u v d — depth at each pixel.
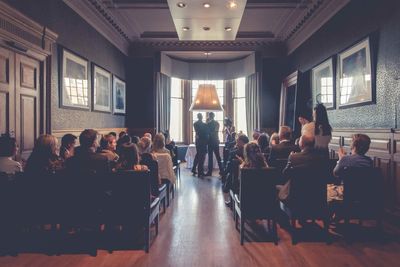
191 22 6.99
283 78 10.19
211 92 8.66
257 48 10.27
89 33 7.04
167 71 10.91
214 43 10.20
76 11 6.30
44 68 5.08
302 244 3.61
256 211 3.63
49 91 5.20
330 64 6.59
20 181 3.33
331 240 3.67
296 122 8.17
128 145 3.83
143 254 3.36
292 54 9.52
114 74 8.87
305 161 3.74
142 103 10.24
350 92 5.74
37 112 4.95
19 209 3.35
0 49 4.04
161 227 4.30
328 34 6.83
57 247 3.35
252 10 7.45
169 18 8.09
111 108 8.59
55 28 5.45
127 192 3.41
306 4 6.94
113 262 3.15
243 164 3.96
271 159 4.80
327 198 3.67
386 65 4.68
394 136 4.37
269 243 3.66
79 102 6.43
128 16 7.94
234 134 8.61
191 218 4.74
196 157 9.09
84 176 3.34
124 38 9.41
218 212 5.08
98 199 3.36
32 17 4.72
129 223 3.41
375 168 3.58
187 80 12.52
